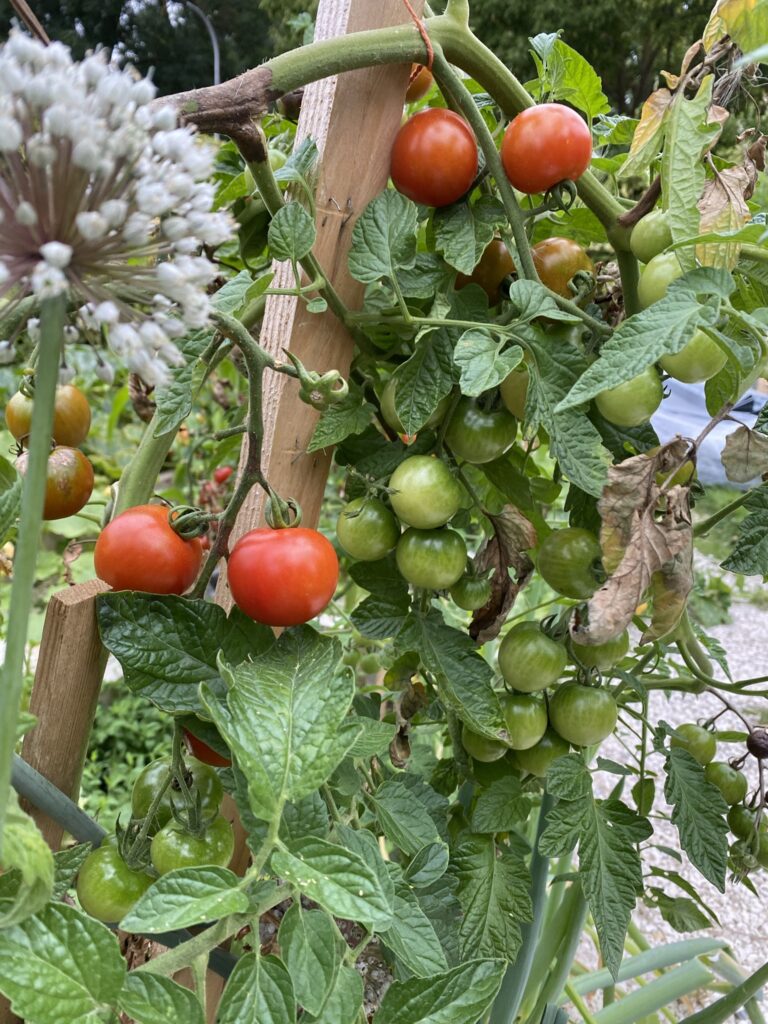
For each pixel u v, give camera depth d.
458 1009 0.55
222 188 1.08
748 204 0.95
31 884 0.43
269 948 0.88
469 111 0.79
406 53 0.75
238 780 0.59
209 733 0.67
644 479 0.73
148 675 0.67
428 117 0.79
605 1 7.20
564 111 0.77
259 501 0.83
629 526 0.73
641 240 0.82
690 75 0.80
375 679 1.86
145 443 0.88
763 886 2.45
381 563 0.92
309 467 0.85
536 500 1.12
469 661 0.88
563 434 0.75
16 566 0.38
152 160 0.43
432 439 0.89
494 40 7.99
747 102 0.95
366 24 0.78
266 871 0.60
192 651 0.69
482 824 0.92
